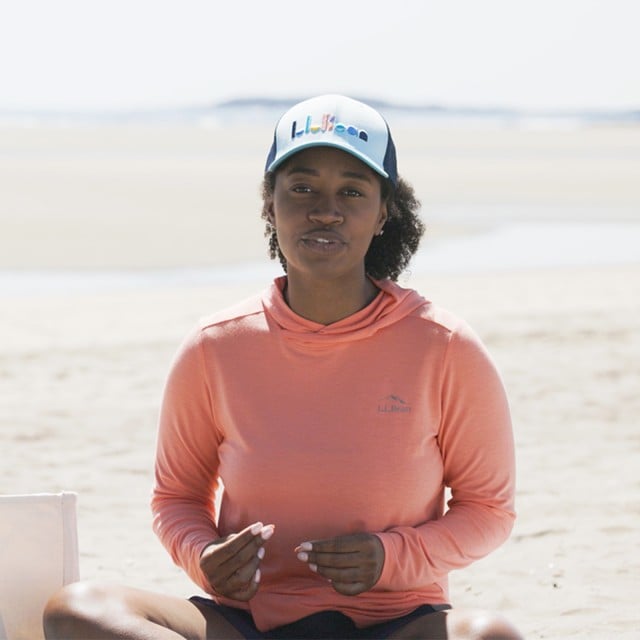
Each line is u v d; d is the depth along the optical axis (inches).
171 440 198.2
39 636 193.5
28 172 2242.9
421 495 186.5
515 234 1314.0
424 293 814.5
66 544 194.1
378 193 187.9
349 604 184.2
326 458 183.0
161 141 4382.4
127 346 593.9
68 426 440.8
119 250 1103.6
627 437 424.2
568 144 4761.3
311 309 187.0
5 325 681.0
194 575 189.0
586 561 296.0
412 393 184.4
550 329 629.6
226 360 189.6
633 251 1167.6
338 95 189.3
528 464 388.5
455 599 271.1
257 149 3764.8
